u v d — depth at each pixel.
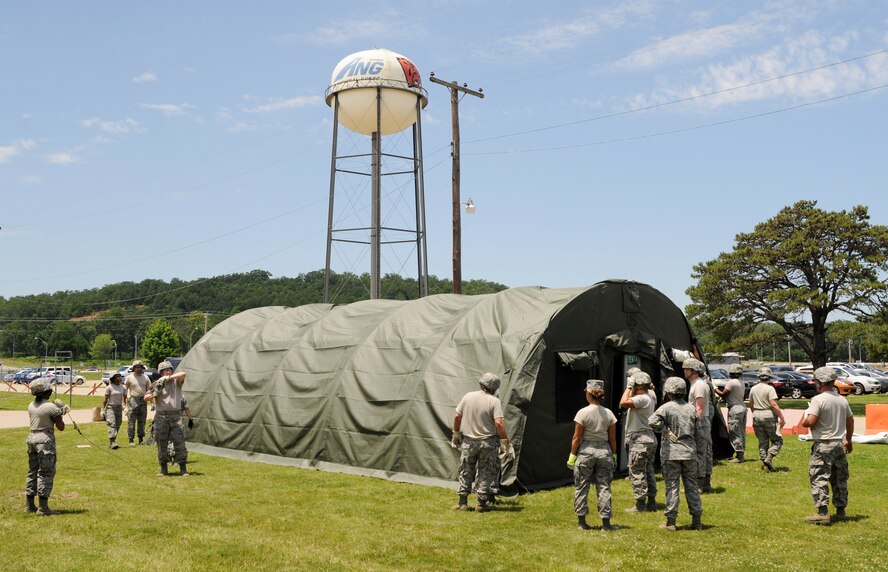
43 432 9.75
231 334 18.36
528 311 12.90
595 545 8.30
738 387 14.41
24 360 132.00
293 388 15.31
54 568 7.34
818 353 36.25
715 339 37.78
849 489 11.55
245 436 15.76
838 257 34.62
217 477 12.98
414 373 13.32
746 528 9.10
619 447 13.42
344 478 12.90
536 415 11.95
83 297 163.50
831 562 7.61
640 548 8.17
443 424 12.38
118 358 138.88
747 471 13.34
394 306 15.94
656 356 14.08
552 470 12.14
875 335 33.22
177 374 13.39
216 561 7.67
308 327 16.67
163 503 10.57
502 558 7.84
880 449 16.11
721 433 14.98
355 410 13.83
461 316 13.95
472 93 23.31
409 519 9.66
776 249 36.19
